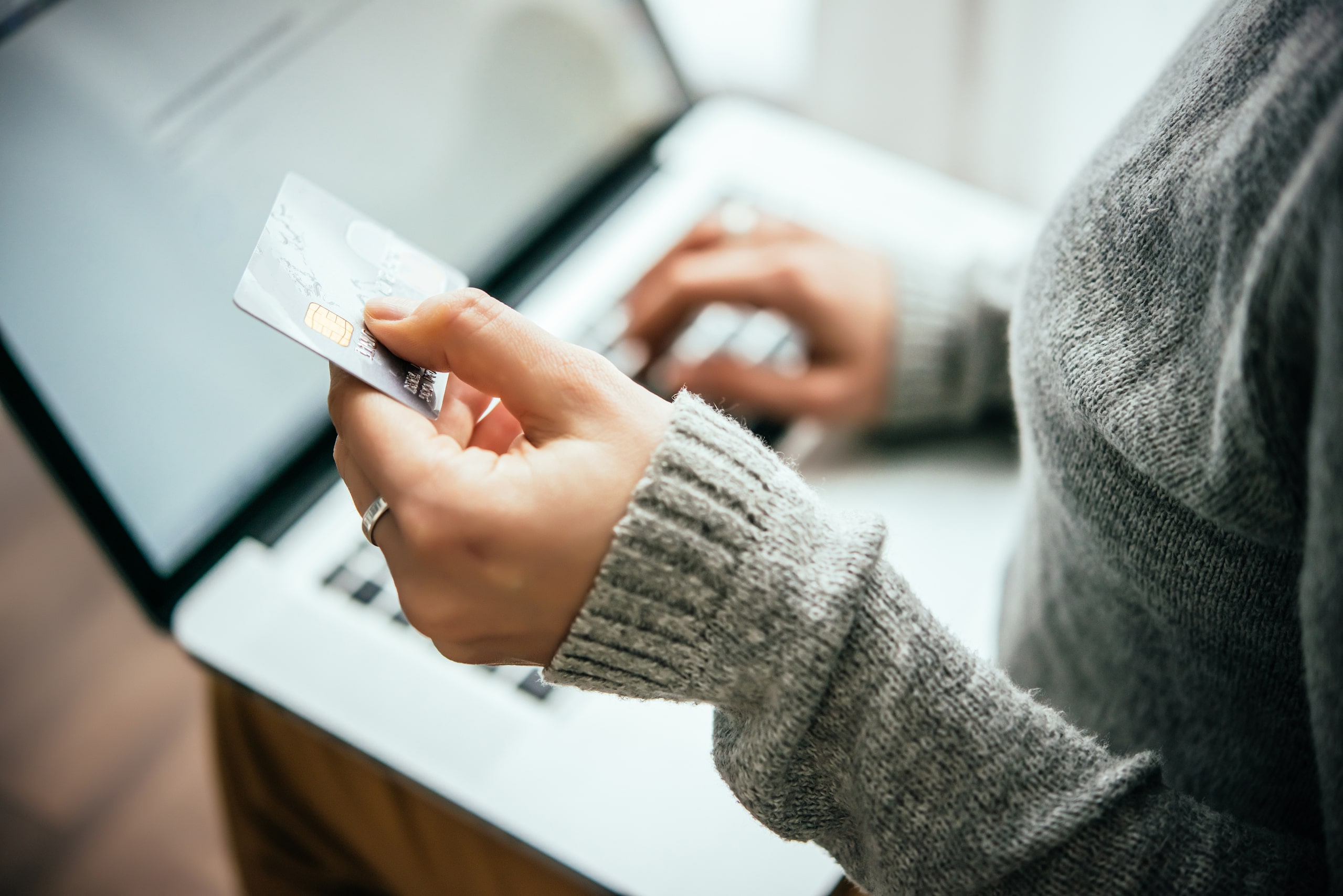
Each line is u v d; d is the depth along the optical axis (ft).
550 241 2.62
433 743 1.79
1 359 1.73
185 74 1.93
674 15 3.50
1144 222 1.04
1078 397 1.08
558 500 1.12
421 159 2.32
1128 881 1.08
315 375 2.22
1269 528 0.95
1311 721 0.99
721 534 1.10
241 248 2.04
